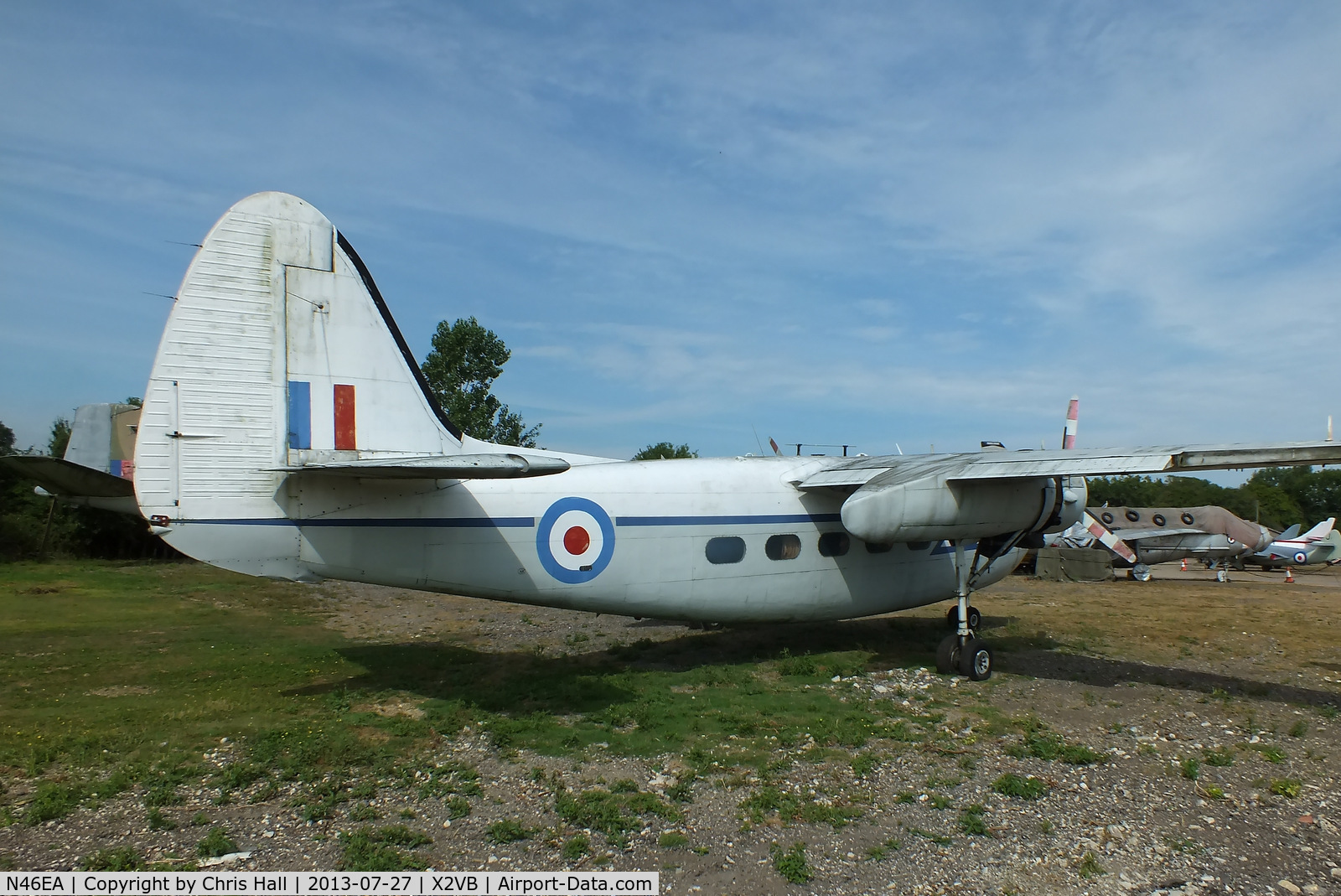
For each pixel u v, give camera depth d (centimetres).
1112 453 909
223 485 765
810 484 1095
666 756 722
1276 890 492
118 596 1809
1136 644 1282
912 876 505
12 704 874
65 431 3966
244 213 791
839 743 761
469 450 917
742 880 496
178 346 753
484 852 527
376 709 863
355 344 839
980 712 872
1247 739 784
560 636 1329
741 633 1343
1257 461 799
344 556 820
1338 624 1493
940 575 1269
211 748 730
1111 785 659
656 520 1002
